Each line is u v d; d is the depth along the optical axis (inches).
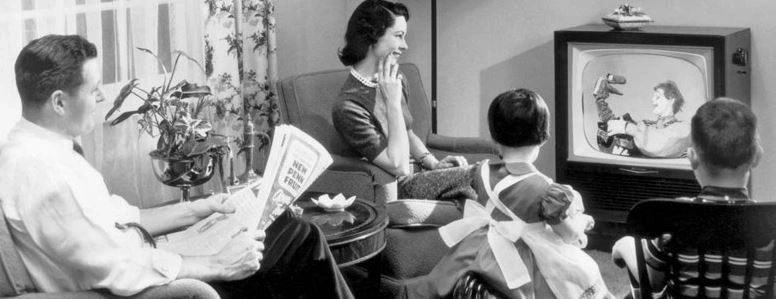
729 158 73.0
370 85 124.1
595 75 143.6
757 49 146.4
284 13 166.7
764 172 149.5
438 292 97.5
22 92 74.4
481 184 97.0
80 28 122.3
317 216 107.0
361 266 116.9
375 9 122.3
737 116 73.4
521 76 165.2
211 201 87.0
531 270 94.0
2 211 72.4
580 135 146.7
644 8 152.6
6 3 111.1
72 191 72.9
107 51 126.6
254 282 86.5
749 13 145.9
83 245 72.6
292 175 84.4
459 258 97.6
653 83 140.1
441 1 169.3
